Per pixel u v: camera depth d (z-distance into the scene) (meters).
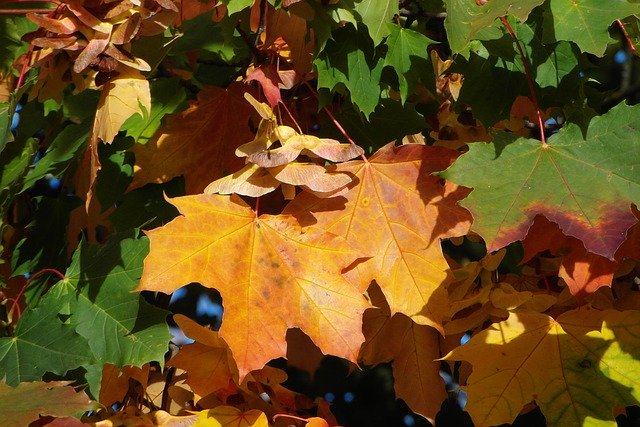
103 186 0.96
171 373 0.95
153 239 0.86
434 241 0.89
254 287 0.87
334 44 0.91
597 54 0.87
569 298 0.92
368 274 0.88
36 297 0.96
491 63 0.94
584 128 0.87
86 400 0.85
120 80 0.88
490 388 0.89
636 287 0.95
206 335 0.90
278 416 0.92
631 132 0.86
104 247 0.91
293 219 0.88
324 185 0.86
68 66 0.88
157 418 0.90
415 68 0.92
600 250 0.84
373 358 0.95
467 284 0.92
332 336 0.87
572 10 0.88
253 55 0.95
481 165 0.86
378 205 0.89
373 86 0.92
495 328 0.89
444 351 0.95
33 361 0.88
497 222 0.85
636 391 0.88
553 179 0.86
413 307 0.88
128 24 0.86
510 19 0.93
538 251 0.90
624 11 0.87
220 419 0.90
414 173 0.90
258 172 0.87
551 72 0.94
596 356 0.89
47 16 0.87
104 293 0.89
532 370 0.89
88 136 0.96
